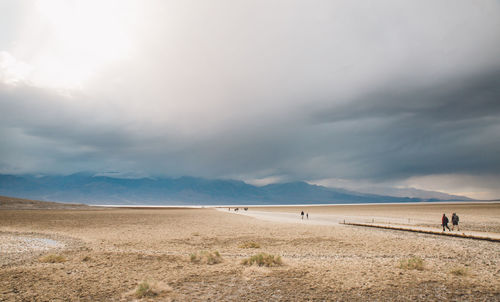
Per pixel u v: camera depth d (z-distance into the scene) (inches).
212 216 2888.8
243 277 499.8
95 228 1494.8
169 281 478.0
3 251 788.0
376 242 953.5
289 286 445.7
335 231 1320.1
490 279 475.8
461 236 1089.4
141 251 789.9
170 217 2632.9
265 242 977.5
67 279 490.3
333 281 469.1
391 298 389.4
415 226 1473.9
